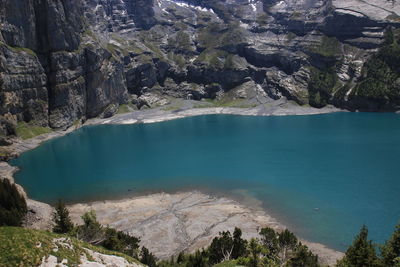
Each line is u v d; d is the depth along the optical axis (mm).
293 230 85000
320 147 150875
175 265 63438
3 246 36906
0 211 76250
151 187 116500
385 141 153750
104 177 127438
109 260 44312
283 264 56469
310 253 59031
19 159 152125
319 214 92375
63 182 123500
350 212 92375
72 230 67562
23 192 112312
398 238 51812
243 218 92000
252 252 55312
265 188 111375
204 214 94875
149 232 85750
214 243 63906
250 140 169375
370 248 50688
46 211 94062
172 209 98938
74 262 39812
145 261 64812
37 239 39750
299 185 112188
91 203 105000
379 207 94250
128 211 98125
